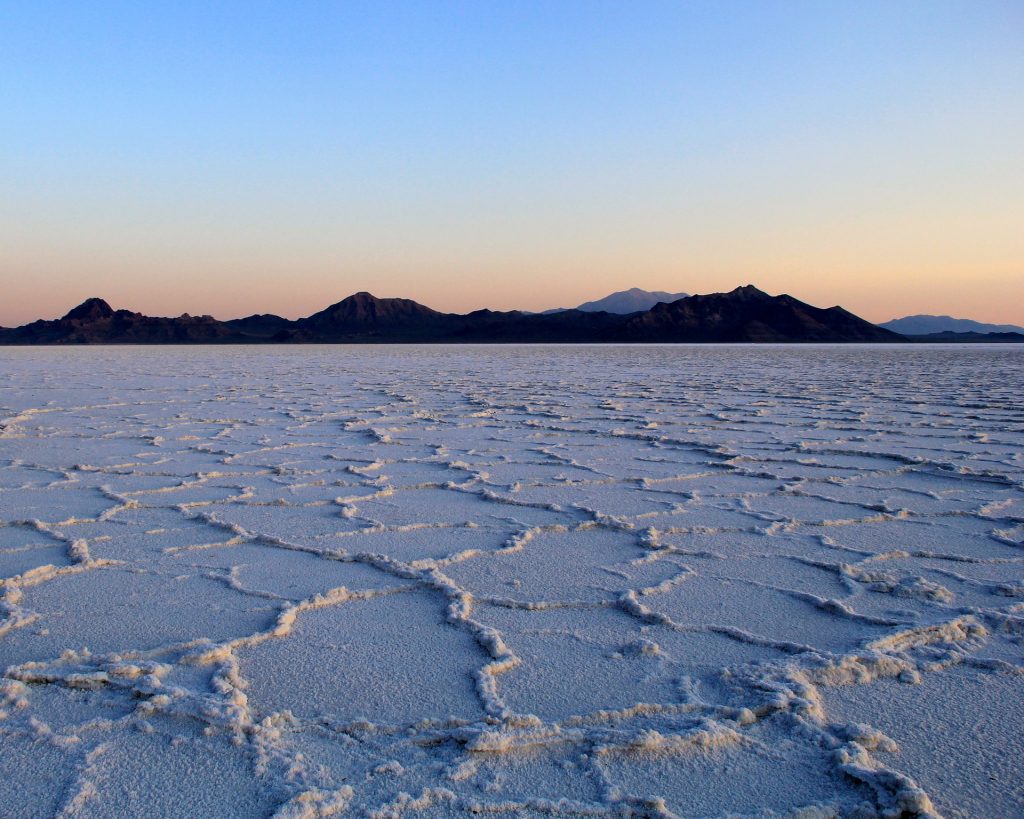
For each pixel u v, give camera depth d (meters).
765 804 1.79
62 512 4.54
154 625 2.83
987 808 1.80
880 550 3.84
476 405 11.20
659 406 10.96
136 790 1.83
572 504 4.86
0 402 11.30
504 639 2.73
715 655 2.60
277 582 3.31
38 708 2.19
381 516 4.54
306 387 14.84
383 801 1.79
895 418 9.41
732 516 4.56
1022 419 9.30
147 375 18.80
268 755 1.96
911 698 2.31
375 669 2.47
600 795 1.82
